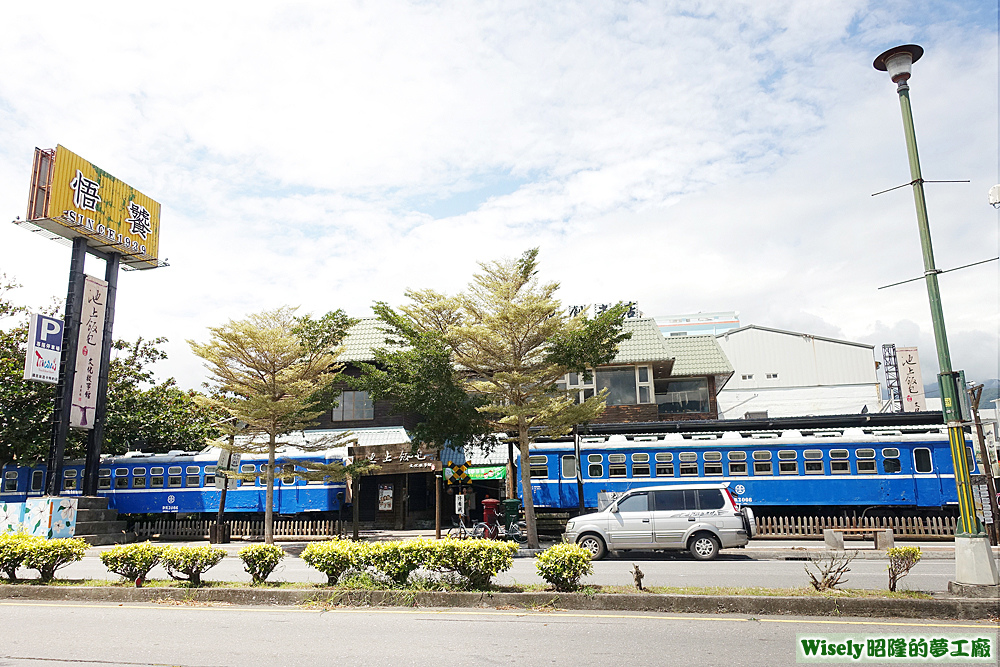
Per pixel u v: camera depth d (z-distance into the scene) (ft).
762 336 164.35
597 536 57.88
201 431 102.89
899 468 74.49
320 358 76.43
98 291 81.97
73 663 22.40
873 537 68.64
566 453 80.38
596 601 30.63
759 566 51.16
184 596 32.81
